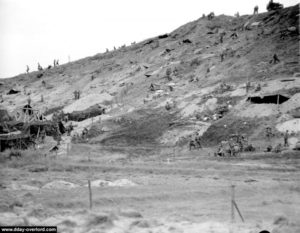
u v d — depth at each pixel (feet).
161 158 353.72
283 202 143.64
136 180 207.10
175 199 150.20
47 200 136.15
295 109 424.05
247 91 511.81
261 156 322.75
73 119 631.15
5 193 150.00
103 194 153.89
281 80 500.74
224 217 114.73
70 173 236.43
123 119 549.13
